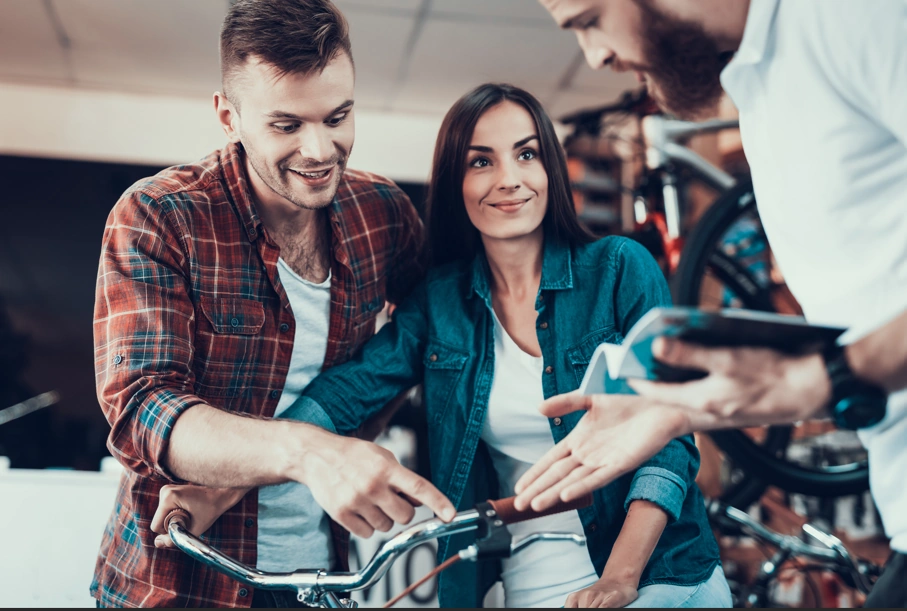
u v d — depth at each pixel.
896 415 0.83
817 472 2.34
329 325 1.41
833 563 1.93
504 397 1.32
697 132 2.63
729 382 0.77
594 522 1.24
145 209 1.28
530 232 1.35
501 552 0.95
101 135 4.45
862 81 0.78
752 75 0.91
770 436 2.51
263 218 1.36
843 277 0.87
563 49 3.74
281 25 1.16
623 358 0.75
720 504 2.04
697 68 0.97
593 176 3.22
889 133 0.81
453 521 0.95
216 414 1.12
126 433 1.19
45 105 4.41
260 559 1.31
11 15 3.50
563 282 1.34
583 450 0.94
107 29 3.62
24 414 4.66
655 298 1.30
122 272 1.26
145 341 1.22
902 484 0.85
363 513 0.98
